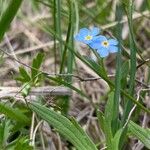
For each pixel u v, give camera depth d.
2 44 0.21
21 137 0.13
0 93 0.14
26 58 0.20
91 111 0.16
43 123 0.14
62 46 0.16
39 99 0.14
